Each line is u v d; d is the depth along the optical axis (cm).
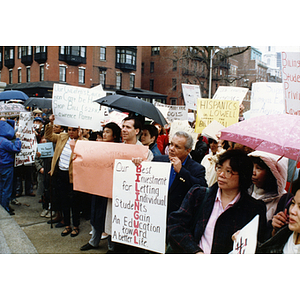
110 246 402
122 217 299
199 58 2761
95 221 405
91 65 3744
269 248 240
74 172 350
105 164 336
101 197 404
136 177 293
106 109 615
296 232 237
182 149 314
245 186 238
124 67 4112
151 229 285
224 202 244
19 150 551
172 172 321
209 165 428
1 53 4072
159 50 4578
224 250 240
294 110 333
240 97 598
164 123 429
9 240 418
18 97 879
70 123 476
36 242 455
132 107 409
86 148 346
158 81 4644
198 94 761
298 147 229
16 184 664
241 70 5138
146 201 288
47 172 559
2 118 644
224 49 2695
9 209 584
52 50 3391
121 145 333
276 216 247
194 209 257
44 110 1209
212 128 435
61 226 529
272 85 533
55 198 518
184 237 246
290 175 312
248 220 238
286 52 328
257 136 246
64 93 472
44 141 684
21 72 3812
